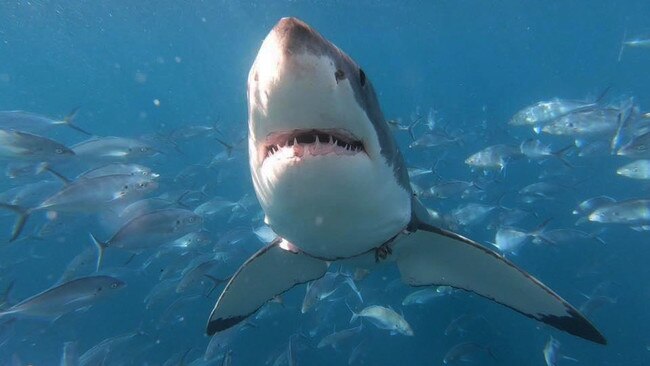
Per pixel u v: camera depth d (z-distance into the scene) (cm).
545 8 5194
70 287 716
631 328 1161
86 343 1314
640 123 1008
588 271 1173
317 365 1118
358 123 236
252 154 264
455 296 1074
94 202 839
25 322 1119
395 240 365
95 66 7650
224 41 6116
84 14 3859
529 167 2088
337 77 216
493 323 1142
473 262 395
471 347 906
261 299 463
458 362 1002
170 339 1288
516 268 377
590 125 1116
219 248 1148
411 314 1174
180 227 862
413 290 1169
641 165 949
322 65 205
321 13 4366
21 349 1180
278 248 407
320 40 208
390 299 1175
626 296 1227
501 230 1029
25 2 3362
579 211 1069
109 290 750
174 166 3005
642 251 1385
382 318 863
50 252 1762
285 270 437
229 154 1598
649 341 1112
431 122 1812
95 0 3447
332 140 238
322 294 870
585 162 1920
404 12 4669
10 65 6700
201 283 965
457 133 1784
